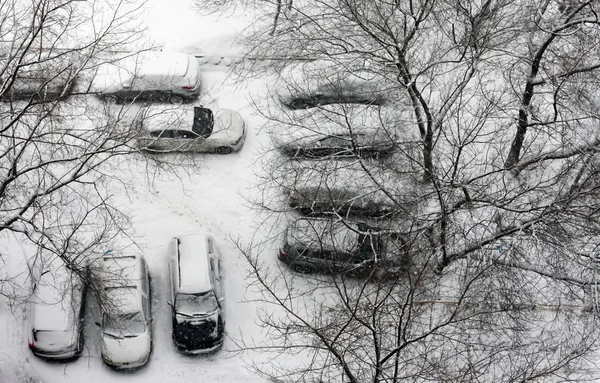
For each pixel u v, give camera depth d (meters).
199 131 21.52
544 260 18.92
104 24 23.58
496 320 18.77
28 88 19.41
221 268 20.42
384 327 16.36
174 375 18.64
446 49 20.28
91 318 19.17
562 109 20.55
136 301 18.53
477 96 22.11
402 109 20.05
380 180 20.14
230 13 24.88
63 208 19.78
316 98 21.61
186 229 21.03
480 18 17.89
